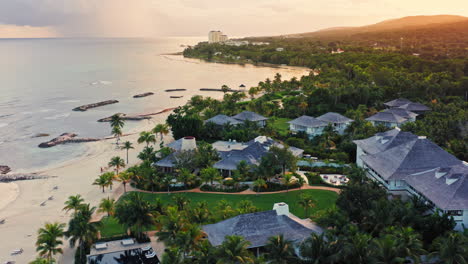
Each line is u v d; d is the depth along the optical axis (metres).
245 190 100.12
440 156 91.44
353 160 122.00
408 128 135.50
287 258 56.59
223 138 141.62
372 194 73.94
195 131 146.25
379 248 55.16
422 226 66.62
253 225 67.75
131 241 74.69
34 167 127.50
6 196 104.50
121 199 97.06
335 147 130.00
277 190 99.19
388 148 103.12
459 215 72.44
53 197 103.19
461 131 132.62
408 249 56.53
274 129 148.62
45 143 150.62
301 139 132.25
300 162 115.19
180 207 81.12
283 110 185.38
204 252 60.56
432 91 198.75
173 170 114.19
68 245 77.69
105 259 69.12
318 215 74.56
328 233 60.56
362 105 178.50
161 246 73.88
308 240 58.12
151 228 80.62
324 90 190.00
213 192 99.19
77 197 80.00
